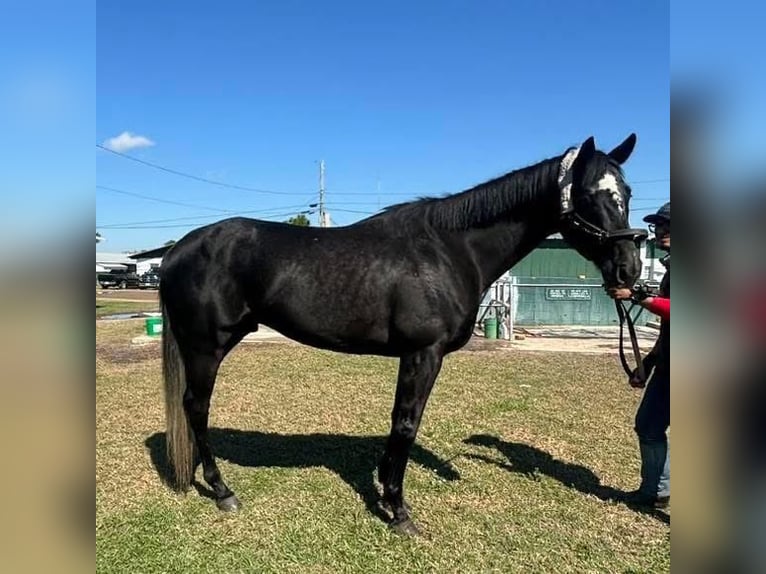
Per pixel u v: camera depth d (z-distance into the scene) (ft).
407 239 9.91
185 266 10.21
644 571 8.75
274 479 12.09
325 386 21.44
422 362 9.66
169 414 10.71
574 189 9.32
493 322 38.68
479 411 17.81
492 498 11.26
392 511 10.02
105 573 8.50
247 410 17.79
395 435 9.77
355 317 9.66
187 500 11.00
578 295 48.08
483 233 9.89
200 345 10.33
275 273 9.77
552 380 23.15
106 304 75.41
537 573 8.68
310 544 9.43
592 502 11.12
